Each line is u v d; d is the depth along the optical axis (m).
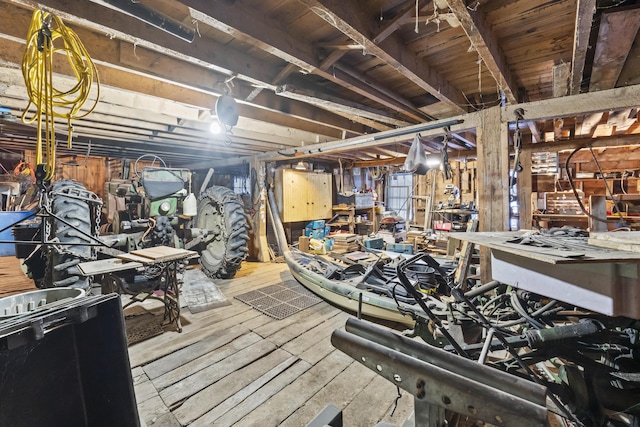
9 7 1.58
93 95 2.55
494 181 2.79
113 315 1.15
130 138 4.29
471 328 1.94
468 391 0.69
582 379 1.22
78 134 3.99
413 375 0.78
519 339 1.34
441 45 2.03
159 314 2.93
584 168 5.45
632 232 1.15
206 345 2.34
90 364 1.13
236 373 1.98
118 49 1.96
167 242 3.74
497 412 0.64
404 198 8.40
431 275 2.90
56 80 2.27
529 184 4.50
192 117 3.16
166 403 1.69
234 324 2.73
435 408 0.85
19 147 5.80
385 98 2.73
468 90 2.87
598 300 0.96
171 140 4.46
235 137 4.16
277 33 1.75
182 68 2.25
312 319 2.85
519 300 1.65
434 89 2.41
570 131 4.23
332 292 3.01
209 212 4.43
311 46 1.97
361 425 1.55
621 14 1.50
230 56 2.07
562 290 1.08
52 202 2.42
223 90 2.48
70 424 1.08
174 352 2.23
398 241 5.97
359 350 0.89
